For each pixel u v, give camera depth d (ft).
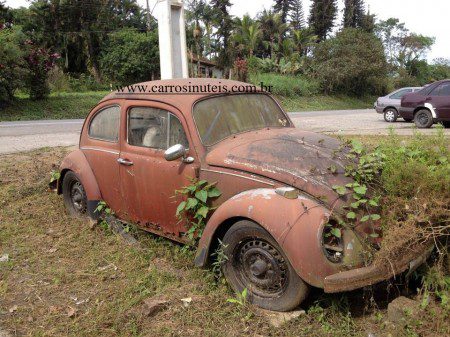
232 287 12.46
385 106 61.98
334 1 213.87
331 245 11.09
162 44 24.89
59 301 12.58
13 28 86.12
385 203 12.00
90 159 17.60
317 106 127.85
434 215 11.25
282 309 11.45
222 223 12.34
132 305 12.13
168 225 14.79
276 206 11.21
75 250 15.92
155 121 15.01
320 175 12.04
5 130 51.85
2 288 13.24
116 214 17.02
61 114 84.38
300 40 164.14
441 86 48.65
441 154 13.89
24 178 24.62
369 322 11.11
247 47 149.69
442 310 10.63
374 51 152.05
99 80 132.87
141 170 15.17
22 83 82.79
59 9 130.93
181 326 11.14
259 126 15.25
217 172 13.16
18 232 17.80
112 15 144.77
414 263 11.09
